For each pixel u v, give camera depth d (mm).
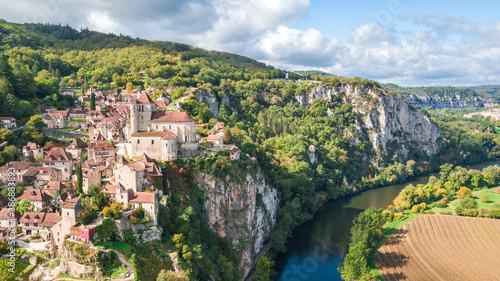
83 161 190875
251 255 191750
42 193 157125
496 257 190375
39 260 135000
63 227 137250
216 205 183375
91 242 129250
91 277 122812
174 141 181500
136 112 188500
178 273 131000
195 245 147625
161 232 145125
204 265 150000
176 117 191125
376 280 162375
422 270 178125
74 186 168250
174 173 173250
